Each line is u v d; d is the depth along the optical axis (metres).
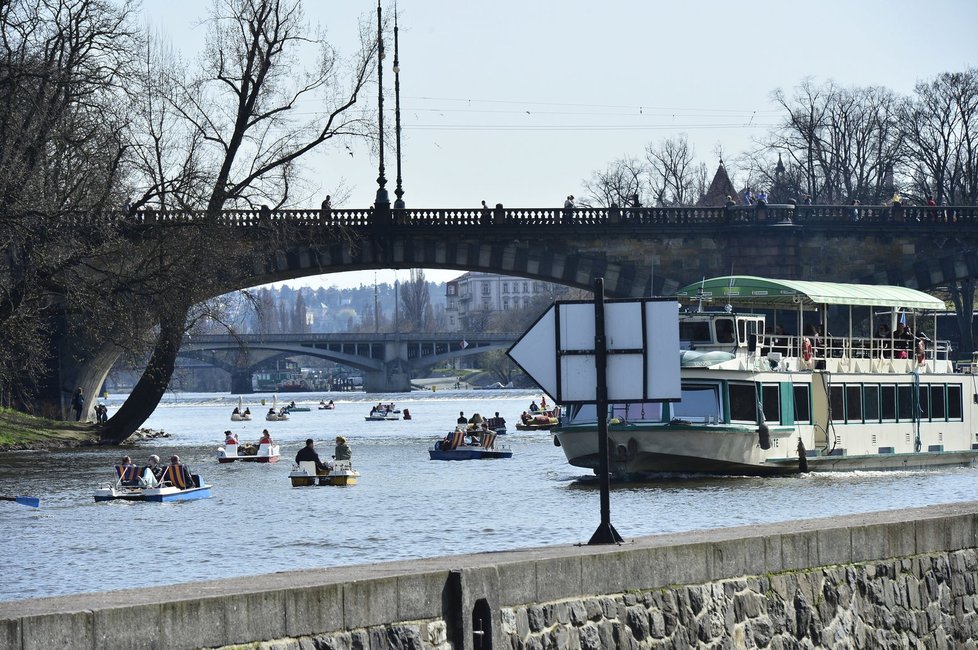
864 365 195.88
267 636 47.78
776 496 163.00
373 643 50.31
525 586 55.16
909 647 71.88
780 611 65.38
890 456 196.75
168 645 45.66
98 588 108.75
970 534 77.06
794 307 195.75
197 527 148.00
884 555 71.25
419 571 52.50
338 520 152.50
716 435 174.88
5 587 109.69
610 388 67.25
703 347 179.25
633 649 58.81
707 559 62.59
